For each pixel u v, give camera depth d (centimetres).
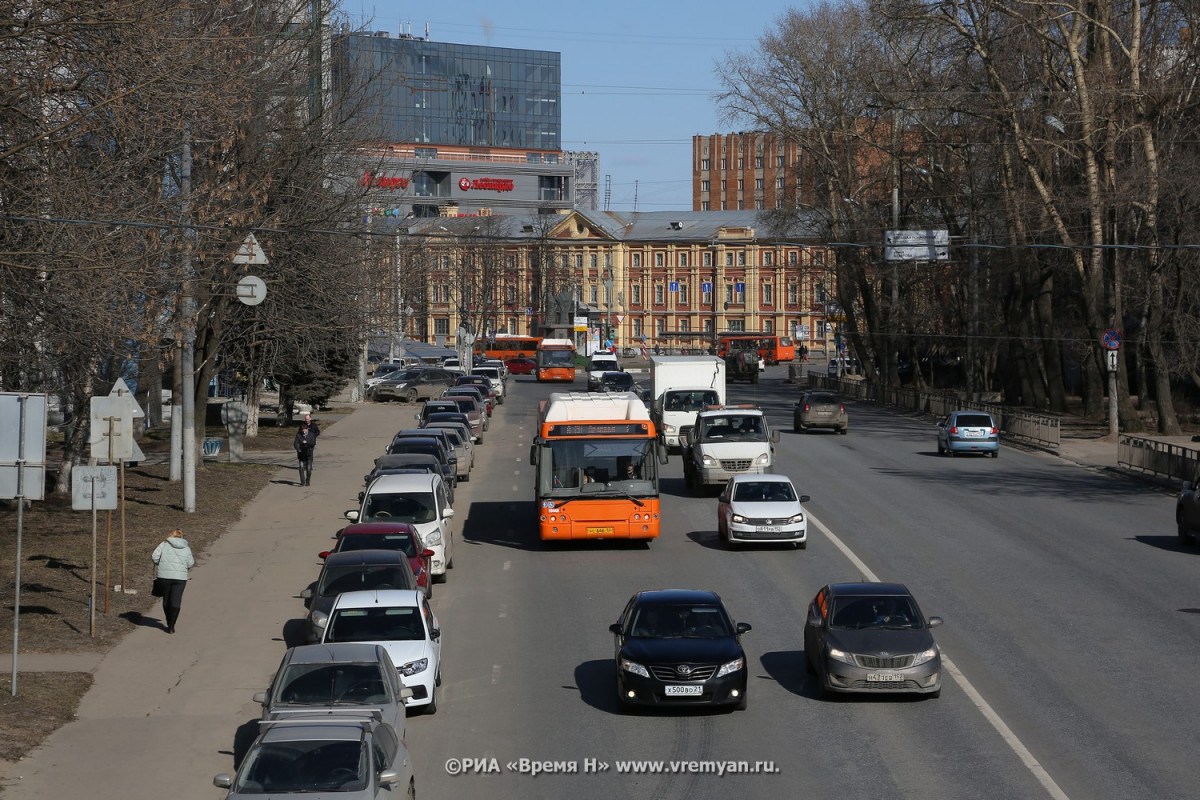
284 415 5975
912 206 7325
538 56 16750
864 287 7938
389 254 4606
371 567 2061
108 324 2109
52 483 3716
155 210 2369
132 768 1509
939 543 3030
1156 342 5475
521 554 2998
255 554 2911
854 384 8338
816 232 7938
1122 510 3544
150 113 2123
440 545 2645
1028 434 5288
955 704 1766
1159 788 1410
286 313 4019
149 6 2044
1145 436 5459
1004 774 1465
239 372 4972
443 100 16238
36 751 1566
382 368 8769
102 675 1919
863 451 5050
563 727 1692
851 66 7106
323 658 1507
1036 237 5925
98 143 2322
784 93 7388
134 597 2428
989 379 7975
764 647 2120
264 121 3556
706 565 2812
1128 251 5591
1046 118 5303
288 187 3672
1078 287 6744
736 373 10288
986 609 2350
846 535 3144
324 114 3809
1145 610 2338
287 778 1167
